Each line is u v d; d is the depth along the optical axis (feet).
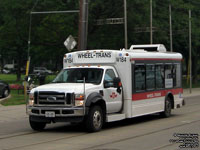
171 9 139.74
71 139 39.14
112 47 120.06
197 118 57.00
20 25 121.49
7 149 34.01
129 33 119.55
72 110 41.57
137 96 50.44
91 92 43.19
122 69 48.62
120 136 40.68
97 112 43.80
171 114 63.21
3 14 125.59
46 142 37.52
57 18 117.60
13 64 347.15
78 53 50.37
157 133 42.57
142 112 51.60
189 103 86.48
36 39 124.98
